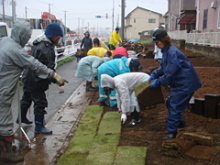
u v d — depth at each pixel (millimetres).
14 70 3447
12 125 3531
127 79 4727
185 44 19812
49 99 7250
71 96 7449
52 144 4199
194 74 3738
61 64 14977
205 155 3480
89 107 6176
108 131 4508
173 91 3832
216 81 8102
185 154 3514
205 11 19641
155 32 3752
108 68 5668
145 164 3383
